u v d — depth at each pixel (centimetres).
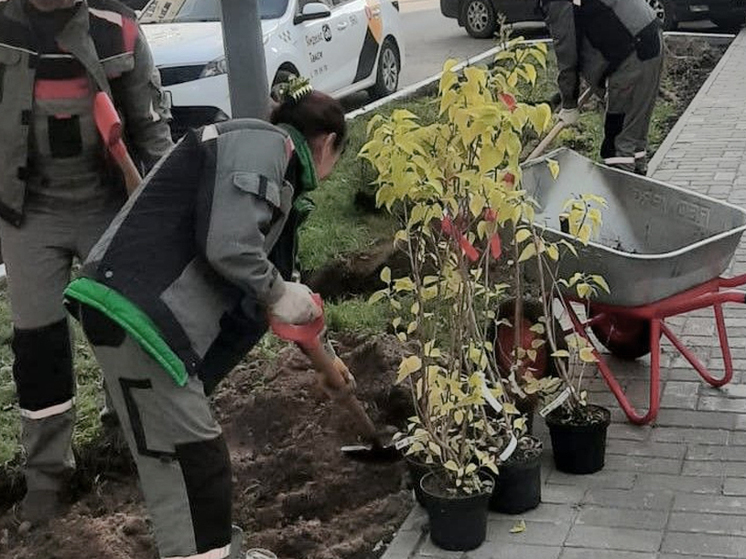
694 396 464
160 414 303
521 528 372
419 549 365
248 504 407
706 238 461
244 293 308
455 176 344
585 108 1033
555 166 400
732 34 1573
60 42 365
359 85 1193
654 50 698
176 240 300
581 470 405
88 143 378
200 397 308
